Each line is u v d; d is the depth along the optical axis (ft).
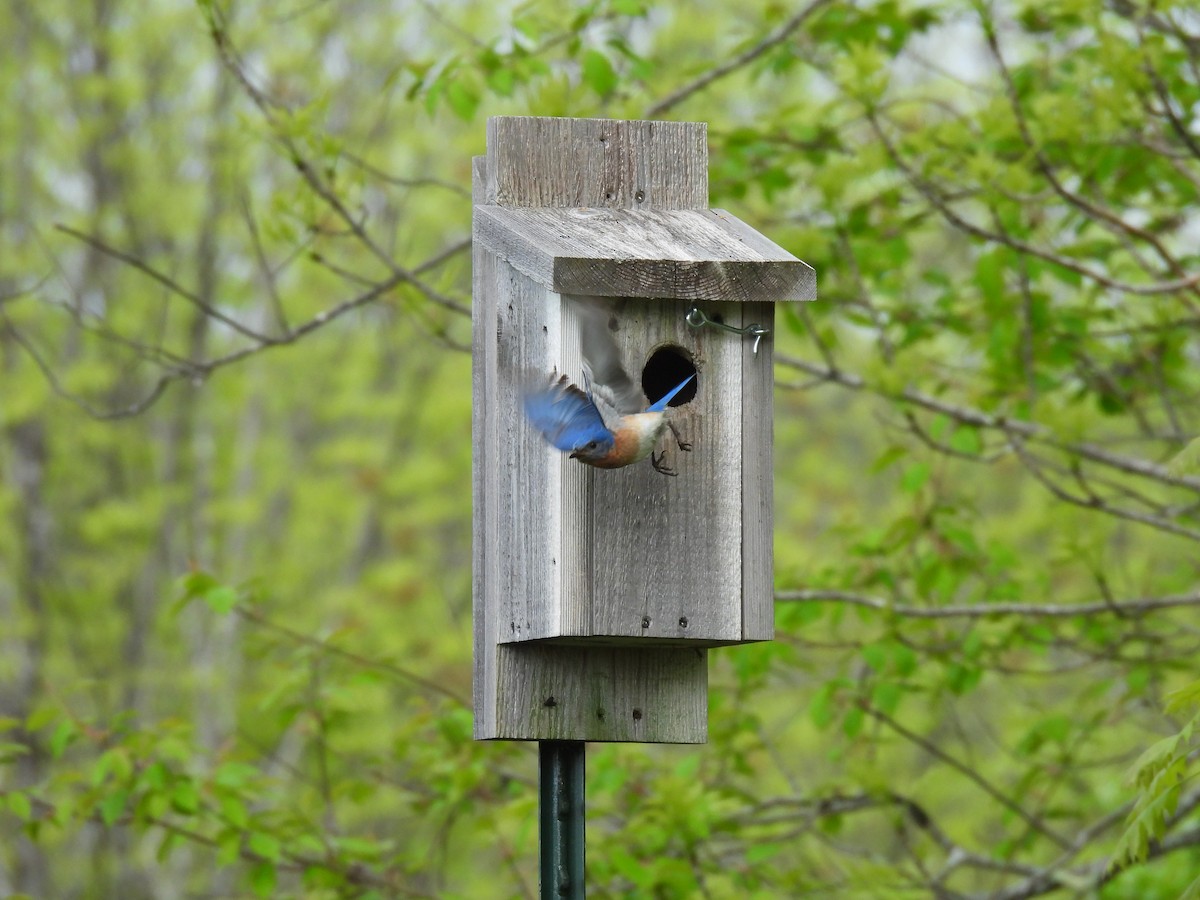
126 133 98.12
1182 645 43.24
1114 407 40.57
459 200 90.27
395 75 35.68
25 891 89.61
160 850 35.91
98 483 106.63
